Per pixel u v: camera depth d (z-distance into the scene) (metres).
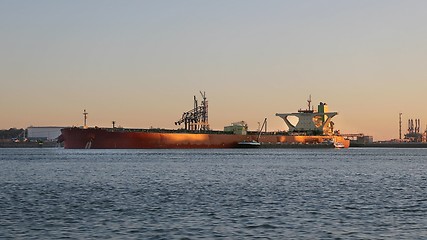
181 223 39.66
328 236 35.28
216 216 42.88
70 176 88.06
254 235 35.50
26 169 109.31
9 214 43.75
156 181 77.06
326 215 43.53
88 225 38.84
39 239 34.22
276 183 73.81
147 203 50.84
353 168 114.50
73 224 39.25
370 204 50.56
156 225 38.84
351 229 37.59
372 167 119.38
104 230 37.03
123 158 168.38
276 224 39.38
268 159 163.62
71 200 53.31
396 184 72.75
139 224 39.25
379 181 78.06
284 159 164.88
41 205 49.38
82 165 125.12
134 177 85.38
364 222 40.34
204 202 51.66
